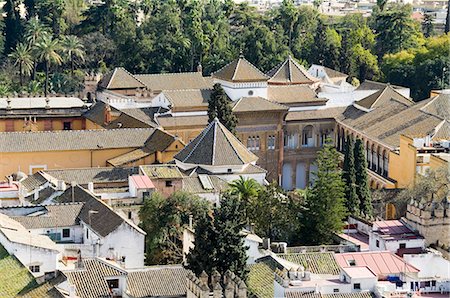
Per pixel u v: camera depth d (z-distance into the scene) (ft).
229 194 650.02
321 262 581.12
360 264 573.33
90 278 556.10
